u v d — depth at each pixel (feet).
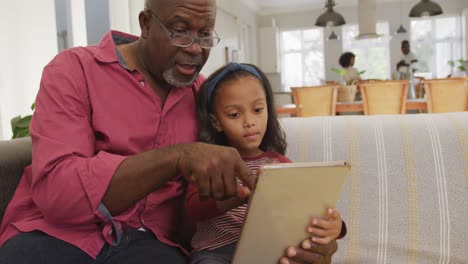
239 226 3.53
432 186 4.22
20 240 3.12
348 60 22.22
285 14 35.22
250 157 3.84
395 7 32.78
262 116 3.69
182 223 4.04
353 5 33.65
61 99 3.25
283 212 2.60
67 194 2.85
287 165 2.37
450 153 4.28
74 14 11.37
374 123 4.63
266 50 34.12
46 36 9.71
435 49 32.42
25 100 9.03
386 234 4.20
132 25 13.33
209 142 3.83
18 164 3.93
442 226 4.12
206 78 4.04
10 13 8.69
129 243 3.35
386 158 4.39
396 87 12.75
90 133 3.34
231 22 27.32
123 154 3.48
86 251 3.15
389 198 4.27
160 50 3.46
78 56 3.55
